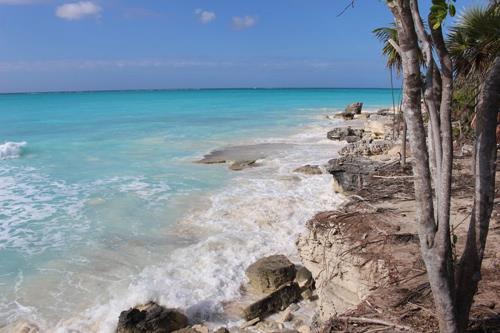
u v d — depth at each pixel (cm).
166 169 2106
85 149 2700
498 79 342
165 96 11619
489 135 351
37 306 910
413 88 345
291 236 1235
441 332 377
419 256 670
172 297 926
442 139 354
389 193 974
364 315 536
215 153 2544
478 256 370
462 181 1067
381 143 1939
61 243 1216
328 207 1430
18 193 1703
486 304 541
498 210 861
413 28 337
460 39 839
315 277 798
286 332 810
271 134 3378
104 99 9562
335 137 3006
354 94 13825
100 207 1520
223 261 1088
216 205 1503
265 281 944
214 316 877
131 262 1096
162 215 1424
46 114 5281
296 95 12606
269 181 1803
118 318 848
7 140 3008
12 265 1085
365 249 707
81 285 989
